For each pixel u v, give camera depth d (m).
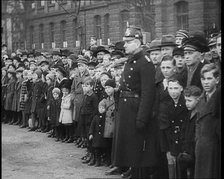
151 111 6.21
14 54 16.72
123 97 6.44
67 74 11.24
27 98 12.55
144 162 6.27
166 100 6.23
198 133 5.49
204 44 6.54
